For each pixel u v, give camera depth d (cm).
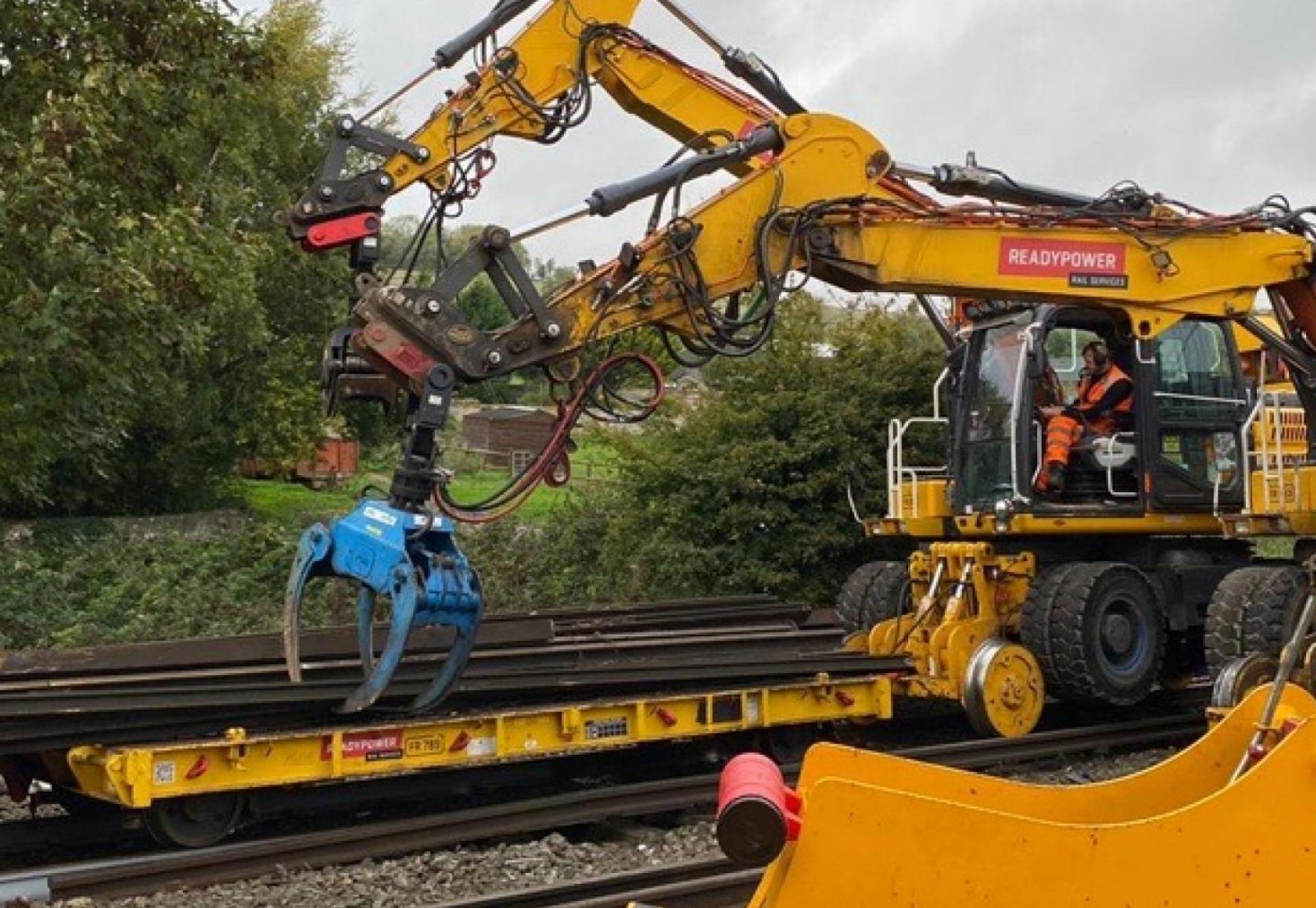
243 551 2014
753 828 339
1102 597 1055
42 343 1214
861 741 1095
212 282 1346
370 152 784
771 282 824
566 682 859
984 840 353
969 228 886
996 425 1123
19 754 776
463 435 3231
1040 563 1133
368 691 683
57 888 663
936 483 1183
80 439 1543
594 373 781
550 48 845
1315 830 368
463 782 900
